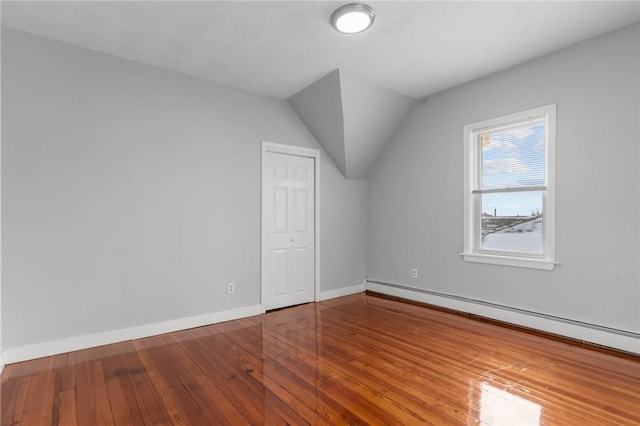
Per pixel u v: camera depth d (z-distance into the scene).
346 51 3.00
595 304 2.82
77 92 2.84
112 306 2.97
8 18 2.46
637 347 2.57
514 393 2.10
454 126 3.86
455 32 2.70
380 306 4.18
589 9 2.41
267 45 2.88
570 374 2.34
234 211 3.71
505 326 3.36
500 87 3.44
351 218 4.82
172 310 3.29
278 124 4.08
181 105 3.38
